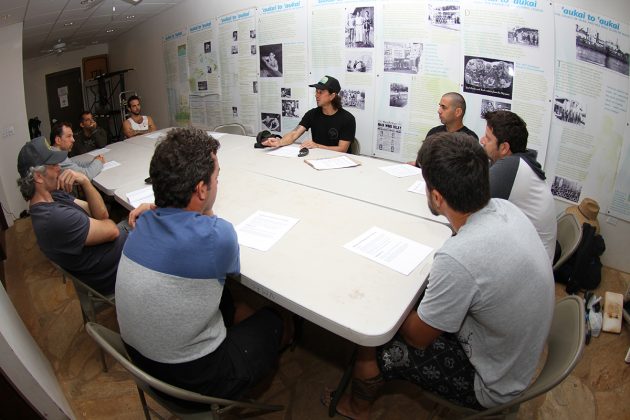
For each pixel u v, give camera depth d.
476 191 1.01
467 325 1.11
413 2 2.92
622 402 1.71
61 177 1.94
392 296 1.13
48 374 1.74
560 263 1.53
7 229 3.84
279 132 4.18
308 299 1.12
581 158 2.58
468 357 1.15
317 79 3.66
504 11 2.59
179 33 4.95
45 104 6.95
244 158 2.65
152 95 6.01
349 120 3.15
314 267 1.28
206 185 1.12
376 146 3.49
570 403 1.71
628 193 2.47
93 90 7.36
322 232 1.52
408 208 1.74
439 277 1.00
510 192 1.66
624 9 2.23
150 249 1.02
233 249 1.12
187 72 5.05
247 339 1.30
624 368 1.88
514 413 1.12
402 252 1.36
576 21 2.38
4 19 3.41
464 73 2.86
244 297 1.99
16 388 1.36
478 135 2.93
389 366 1.29
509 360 1.06
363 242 1.44
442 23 2.85
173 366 1.10
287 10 3.63
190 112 5.27
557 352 1.10
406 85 3.15
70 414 1.59
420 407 1.68
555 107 2.58
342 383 1.58
